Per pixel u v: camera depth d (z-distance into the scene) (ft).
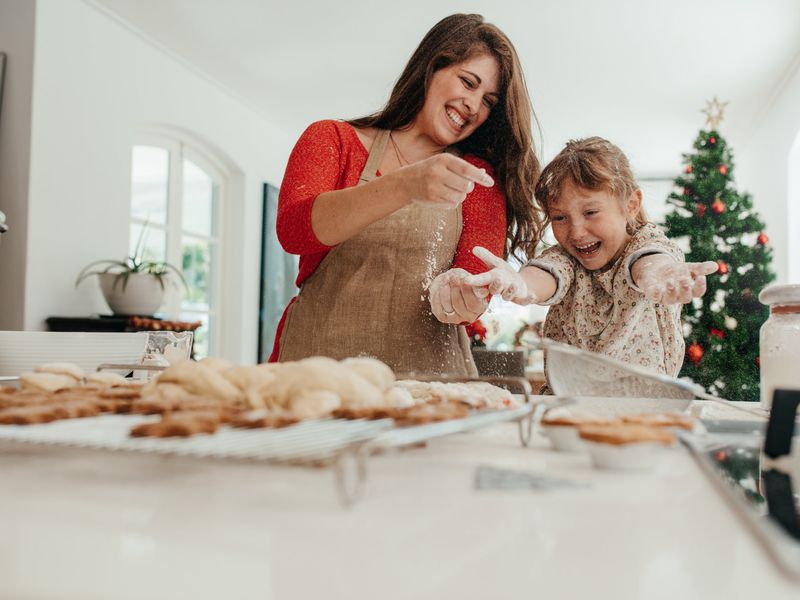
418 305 4.06
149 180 13.03
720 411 2.75
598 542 0.97
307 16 11.58
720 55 13.01
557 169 3.89
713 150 10.05
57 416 1.47
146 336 3.16
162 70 12.72
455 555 0.91
